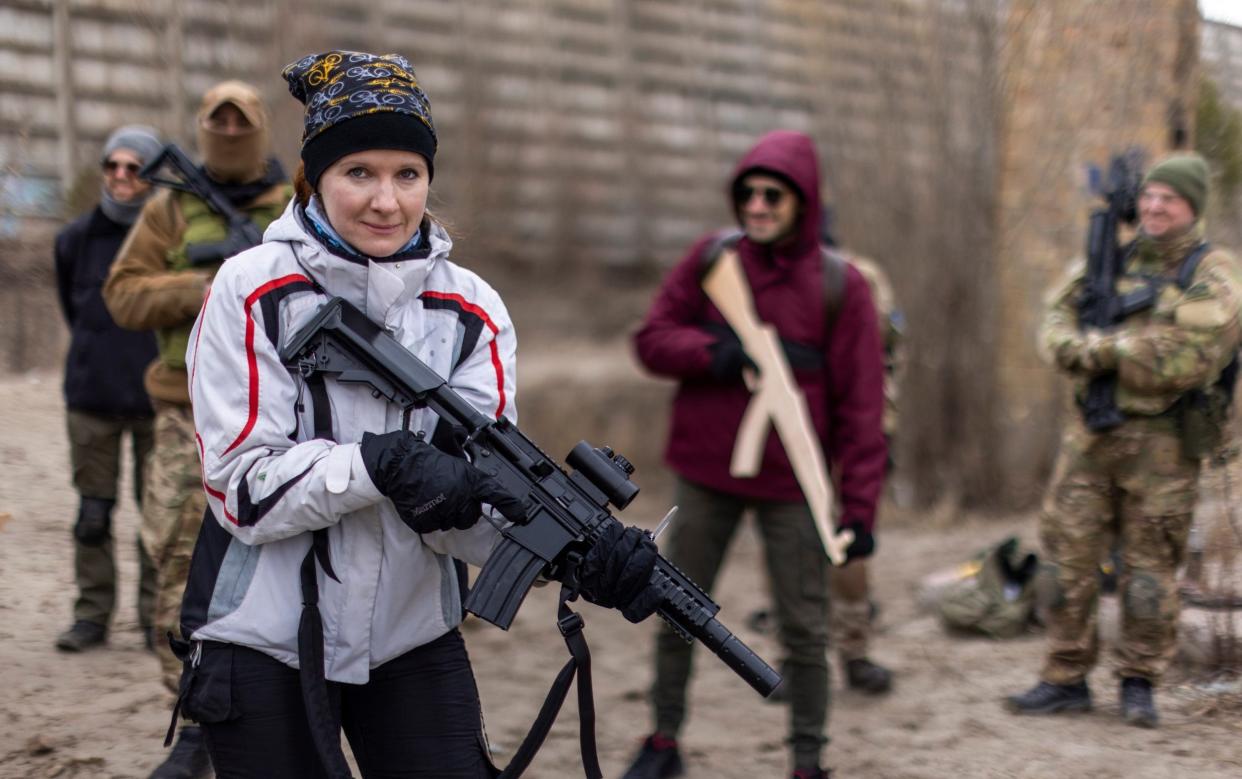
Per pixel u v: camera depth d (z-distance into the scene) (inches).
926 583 229.3
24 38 298.2
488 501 84.8
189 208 146.3
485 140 448.5
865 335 147.9
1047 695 171.8
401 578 87.4
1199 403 158.9
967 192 311.0
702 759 160.9
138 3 308.3
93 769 142.9
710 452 148.4
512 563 87.4
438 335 90.5
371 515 86.4
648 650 205.8
